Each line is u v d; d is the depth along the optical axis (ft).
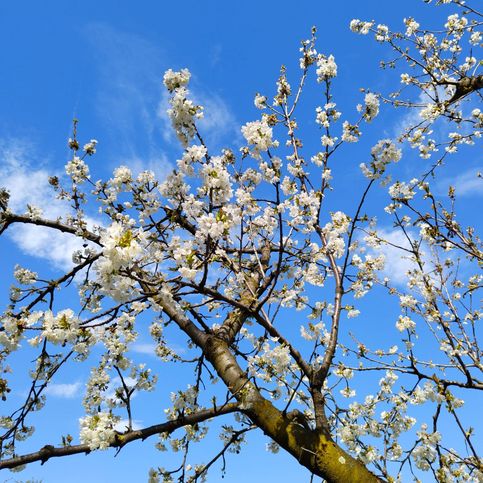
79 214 6.17
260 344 5.04
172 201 4.94
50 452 4.41
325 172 5.94
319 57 6.36
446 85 8.26
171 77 4.86
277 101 6.42
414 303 6.50
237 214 4.97
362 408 5.90
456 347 5.91
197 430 5.66
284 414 4.82
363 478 4.53
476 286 6.34
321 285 6.17
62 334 4.43
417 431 5.21
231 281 6.29
